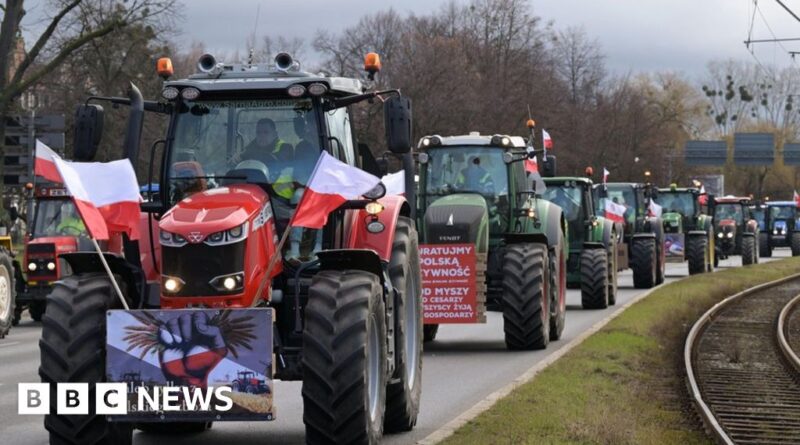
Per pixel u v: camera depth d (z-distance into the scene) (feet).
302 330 79.51
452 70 481.05
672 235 342.44
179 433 92.79
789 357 161.17
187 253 73.97
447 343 163.94
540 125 552.00
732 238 442.91
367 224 86.99
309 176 83.76
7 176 260.42
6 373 133.90
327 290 75.25
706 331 203.41
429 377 127.13
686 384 132.26
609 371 131.13
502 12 596.29
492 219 161.38
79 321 74.28
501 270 159.74
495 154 162.71
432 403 108.47
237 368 71.51
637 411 104.53
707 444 97.14
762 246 538.88
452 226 149.79
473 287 149.18
